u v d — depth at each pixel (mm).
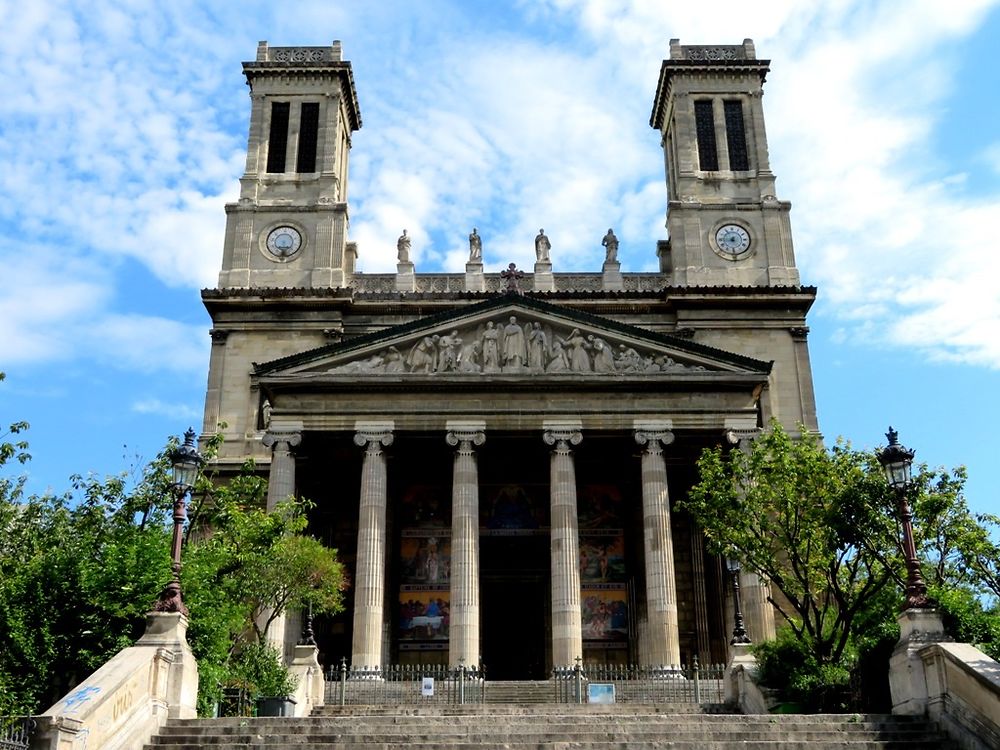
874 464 38625
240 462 61344
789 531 39969
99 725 23344
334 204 69625
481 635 60531
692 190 70688
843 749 24312
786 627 50625
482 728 27969
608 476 60812
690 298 65500
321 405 54125
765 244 68938
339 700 42844
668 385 54094
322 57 75250
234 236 68938
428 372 54406
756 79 74250
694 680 44750
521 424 53656
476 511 52312
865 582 40969
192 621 33062
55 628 30938
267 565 42406
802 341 65312
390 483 58969
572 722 28906
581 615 57438
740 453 43156
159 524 38938
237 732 27234
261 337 65625
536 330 55656
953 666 25500
